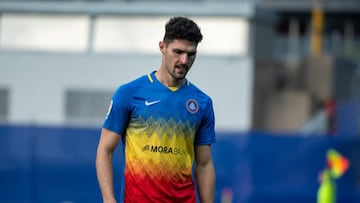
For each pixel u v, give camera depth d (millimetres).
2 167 52250
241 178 52094
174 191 19672
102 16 81688
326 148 52250
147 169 19500
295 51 127312
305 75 87500
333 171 52094
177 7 80625
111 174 19531
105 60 78812
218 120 78188
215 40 80938
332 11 169750
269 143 52188
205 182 20219
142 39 81125
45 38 82000
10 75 78688
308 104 81938
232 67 78312
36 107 78750
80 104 78812
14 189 52125
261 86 82125
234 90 78188
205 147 20062
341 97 89562
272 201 52062
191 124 19562
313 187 52062
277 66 86000
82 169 51969
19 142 52344
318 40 115938
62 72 78750
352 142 52031
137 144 19531
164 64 19469
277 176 52094
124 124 19609
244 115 78000
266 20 85688
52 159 52188
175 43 18797
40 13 81875
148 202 19547
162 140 19469
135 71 78562
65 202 51969
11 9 81625
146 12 80938
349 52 134875
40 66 78812
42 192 52031
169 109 19453
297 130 80000
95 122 78625
